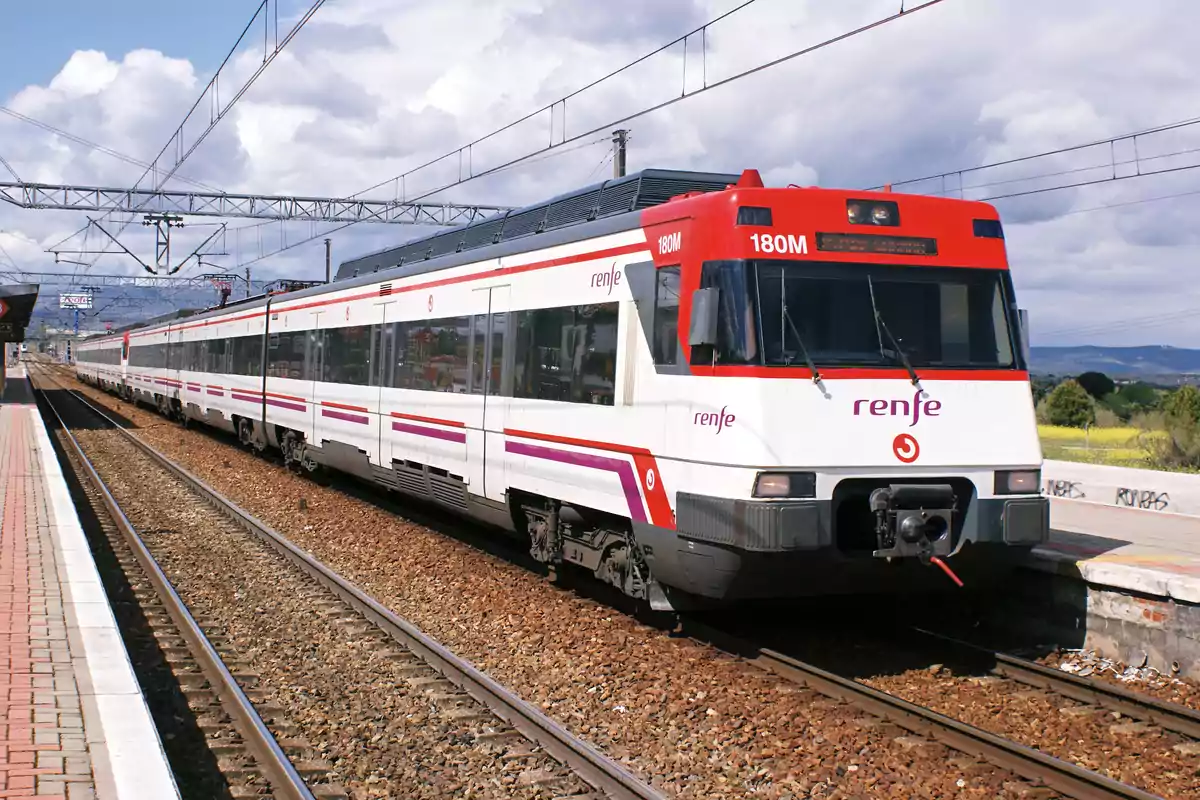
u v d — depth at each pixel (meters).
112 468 19.31
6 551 9.74
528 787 5.17
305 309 16.77
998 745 5.56
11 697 5.47
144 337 36.47
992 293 7.48
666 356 7.39
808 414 6.74
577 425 8.47
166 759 4.64
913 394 7.02
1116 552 8.46
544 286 9.13
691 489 7.05
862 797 5.12
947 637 7.88
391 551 11.29
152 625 8.38
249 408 20.23
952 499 7.10
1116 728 6.15
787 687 6.74
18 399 40.03
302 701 6.52
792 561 6.82
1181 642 7.11
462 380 10.70
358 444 13.94
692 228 7.20
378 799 5.07
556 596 9.20
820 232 7.06
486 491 10.19
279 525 13.12
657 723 6.12
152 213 34.03
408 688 6.75
